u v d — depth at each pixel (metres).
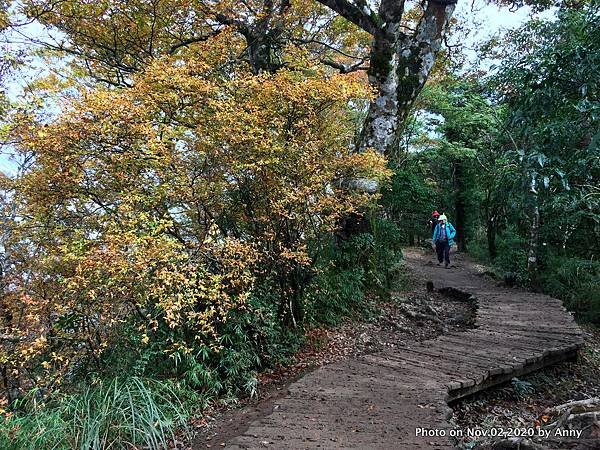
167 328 5.14
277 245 5.96
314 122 5.91
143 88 5.07
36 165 5.26
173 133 5.05
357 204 7.02
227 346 5.47
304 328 6.80
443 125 17.25
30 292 4.99
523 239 12.28
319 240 6.90
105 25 9.52
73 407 4.19
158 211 5.21
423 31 9.49
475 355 5.75
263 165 5.39
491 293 10.23
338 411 4.17
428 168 22.92
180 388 4.82
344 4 9.04
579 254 10.93
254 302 5.71
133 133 4.81
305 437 3.67
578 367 6.41
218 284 4.79
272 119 5.47
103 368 4.91
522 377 5.76
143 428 3.97
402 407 4.21
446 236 15.65
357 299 8.27
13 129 4.85
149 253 4.29
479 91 14.16
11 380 5.09
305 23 11.73
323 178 6.10
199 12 9.41
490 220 17.06
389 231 12.02
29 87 6.04
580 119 3.90
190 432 4.36
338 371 5.26
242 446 3.55
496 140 13.34
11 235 5.30
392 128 9.33
